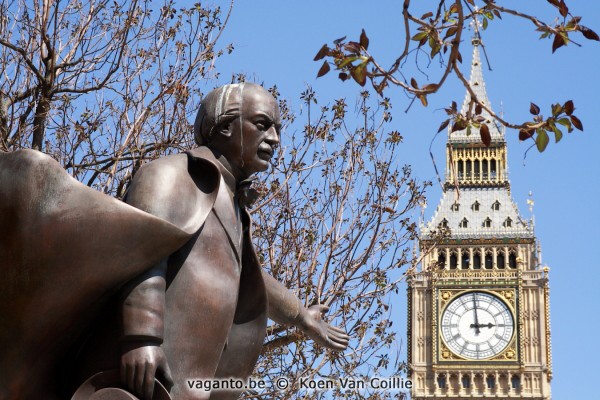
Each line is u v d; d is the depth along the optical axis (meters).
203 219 6.43
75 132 19.48
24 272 5.87
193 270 6.34
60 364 6.24
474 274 107.88
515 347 105.38
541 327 106.06
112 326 6.13
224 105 6.88
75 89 19.52
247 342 6.87
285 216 20.58
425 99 7.82
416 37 7.98
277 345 16.72
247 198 6.93
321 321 7.97
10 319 5.94
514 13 7.70
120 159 18.77
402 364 19.86
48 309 5.91
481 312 106.62
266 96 6.98
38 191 5.89
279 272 19.89
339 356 18.97
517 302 106.62
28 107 19.09
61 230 5.88
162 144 19.53
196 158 6.59
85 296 5.94
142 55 20.48
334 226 20.66
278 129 7.06
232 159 6.87
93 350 6.15
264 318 6.92
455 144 115.31
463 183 113.75
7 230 5.89
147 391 5.96
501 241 109.56
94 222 5.89
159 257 6.04
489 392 104.19
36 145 18.70
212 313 6.32
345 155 21.42
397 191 21.34
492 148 114.81
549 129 7.97
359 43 7.76
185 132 20.08
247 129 6.86
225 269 6.49
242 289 6.88
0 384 6.05
